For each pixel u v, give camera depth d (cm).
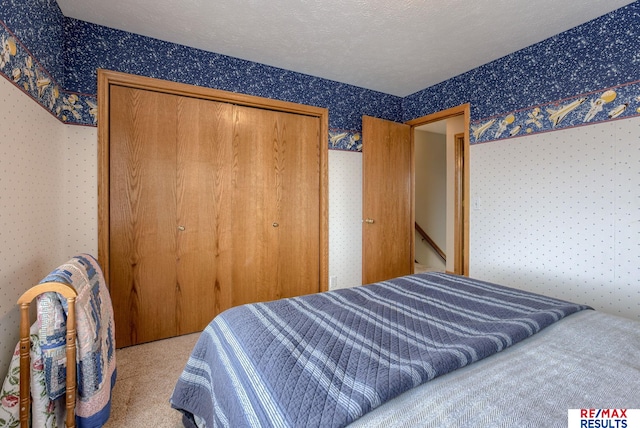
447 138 437
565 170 221
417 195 523
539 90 237
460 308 134
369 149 319
